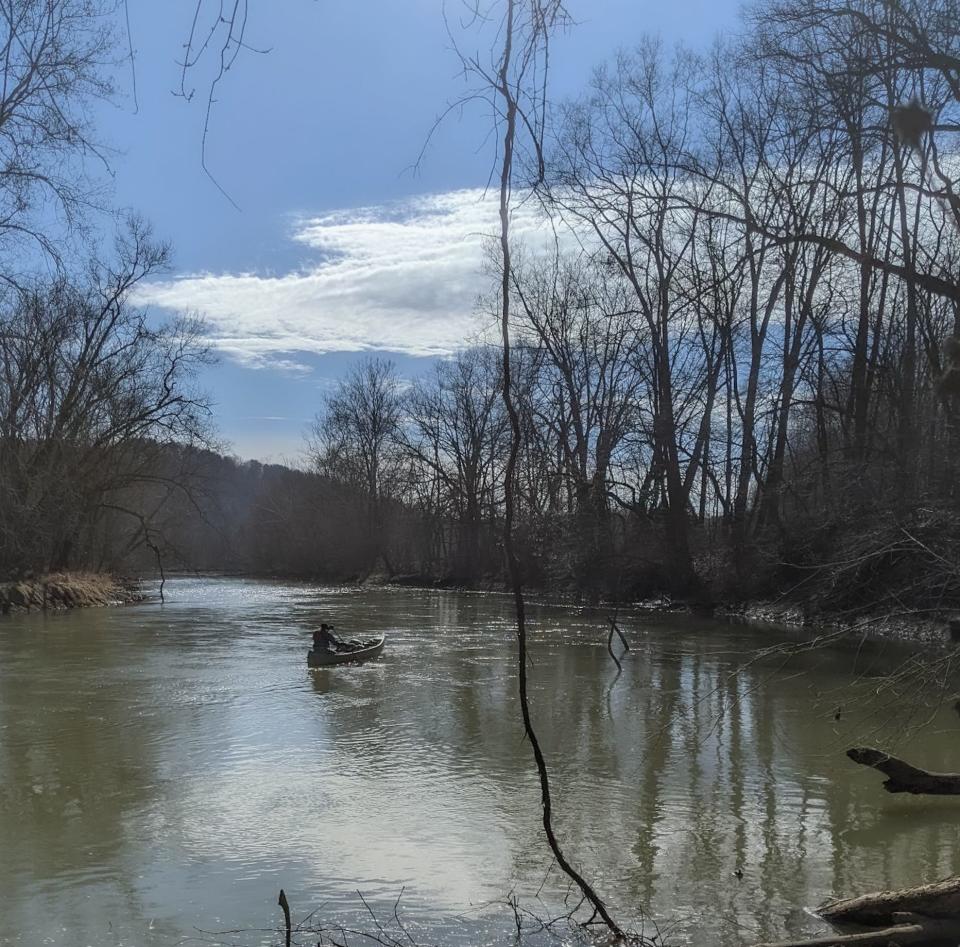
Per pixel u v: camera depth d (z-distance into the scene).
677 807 10.19
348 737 13.87
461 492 59.78
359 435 72.19
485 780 11.40
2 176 17.78
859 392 27.41
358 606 42.59
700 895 7.76
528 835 9.31
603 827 9.53
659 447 36.47
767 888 7.89
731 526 35.00
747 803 10.30
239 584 68.94
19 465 35.50
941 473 18.56
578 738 13.66
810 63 10.30
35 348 34.69
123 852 8.90
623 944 6.85
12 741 13.68
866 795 10.56
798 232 8.75
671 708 15.98
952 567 11.61
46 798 10.70
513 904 7.57
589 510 39.97
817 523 24.77
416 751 12.96
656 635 27.38
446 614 37.16
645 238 27.34
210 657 23.45
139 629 30.91
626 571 39.12
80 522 43.81
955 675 12.89
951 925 6.73
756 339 31.86
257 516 89.44
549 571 42.88
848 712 15.10
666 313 34.44
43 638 28.00
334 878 8.23
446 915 7.41
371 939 6.98
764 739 13.41
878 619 12.05
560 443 42.94
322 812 10.10
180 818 9.95
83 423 40.16
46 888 8.02
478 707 16.30
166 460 49.34
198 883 8.12
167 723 14.98
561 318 42.34
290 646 25.92
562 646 25.50
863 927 7.05
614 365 43.16
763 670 20.11
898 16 9.68
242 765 12.20
